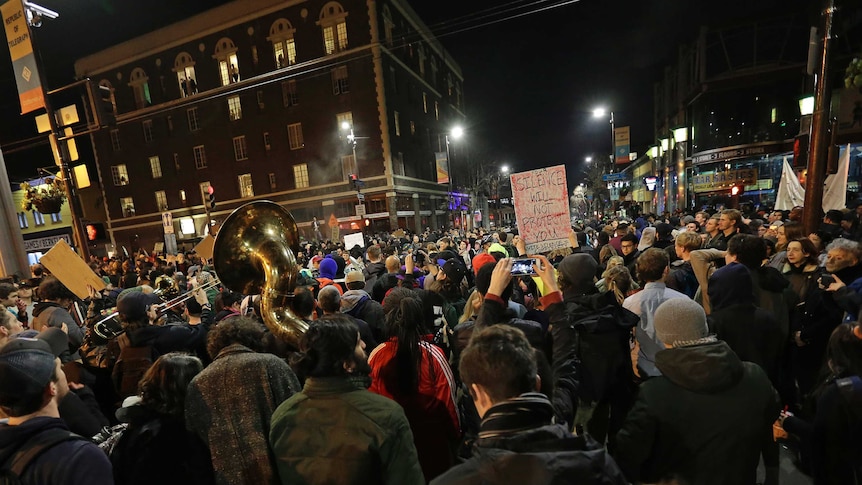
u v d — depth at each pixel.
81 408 2.15
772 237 5.38
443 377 2.28
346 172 28.28
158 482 1.68
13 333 2.78
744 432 1.56
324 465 1.57
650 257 2.70
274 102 29.31
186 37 30.45
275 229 2.80
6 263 7.64
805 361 3.08
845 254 2.92
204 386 1.86
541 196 3.08
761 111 21.97
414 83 32.75
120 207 35.44
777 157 22.00
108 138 34.84
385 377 2.29
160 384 1.79
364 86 27.08
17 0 7.51
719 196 21.98
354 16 26.44
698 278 3.57
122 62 32.75
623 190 35.56
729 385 1.56
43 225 29.38
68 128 8.38
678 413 1.61
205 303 4.84
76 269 4.40
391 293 2.88
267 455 1.82
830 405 1.72
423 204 34.03
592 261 2.32
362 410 1.60
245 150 30.75
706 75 22.72
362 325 3.25
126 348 2.83
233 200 31.39
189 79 31.34
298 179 29.89
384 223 28.47
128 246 35.50
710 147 23.50
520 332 1.28
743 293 2.57
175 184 33.03
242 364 1.94
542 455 1.01
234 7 28.95
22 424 1.44
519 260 2.47
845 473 1.68
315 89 28.22
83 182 8.55
